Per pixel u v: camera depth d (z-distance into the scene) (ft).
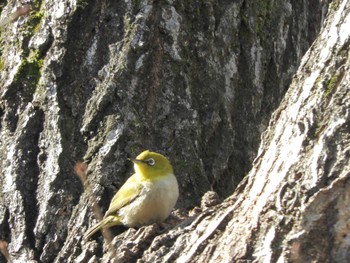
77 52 31.65
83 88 31.50
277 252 23.02
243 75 33.88
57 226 30.42
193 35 32.63
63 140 30.89
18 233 30.60
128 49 31.50
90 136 31.12
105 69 31.50
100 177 30.66
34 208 30.89
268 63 34.65
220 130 33.09
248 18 33.81
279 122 25.67
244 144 33.71
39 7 32.60
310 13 36.76
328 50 25.16
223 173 33.12
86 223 30.14
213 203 27.84
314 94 24.73
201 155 32.71
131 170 31.17
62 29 31.63
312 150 23.76
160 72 31.86
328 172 23.22
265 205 23.76
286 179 23.77
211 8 32.86
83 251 29.55
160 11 31.94
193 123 32.35
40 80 31.63
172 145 31.94
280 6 34.96
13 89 31.86
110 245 20.18
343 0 25.64
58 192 30.60
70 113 31.30
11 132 31.71
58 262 30.04
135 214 30.68
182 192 31.99
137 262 25.35
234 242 23.81
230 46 33.50
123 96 31.22
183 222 26.55
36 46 31.99
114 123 31.01
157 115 31.81
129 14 31.81
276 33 34.83
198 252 24.41
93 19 31.83
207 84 32.86
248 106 33.88
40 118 31.50
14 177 31.01
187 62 32.40
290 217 23.22
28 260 30.32
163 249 25.29
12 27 32.60
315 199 23.06
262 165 25.21
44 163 31.12
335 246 22.82
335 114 23.84
